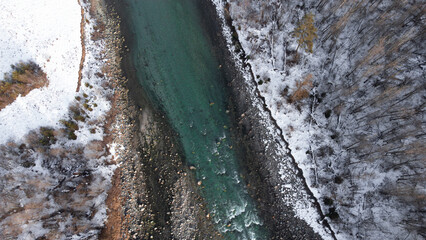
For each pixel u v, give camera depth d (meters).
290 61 23.83
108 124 23.67
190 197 22.16
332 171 21.55
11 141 21.03
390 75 21.53
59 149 21.77
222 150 23.08
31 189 20.45
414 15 21.92
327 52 23.41
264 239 21.27
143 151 23.22
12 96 22.17
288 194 21.81
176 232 21.50
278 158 22.47
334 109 22.48
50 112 22.38
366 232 20.08
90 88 23.98
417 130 20.03
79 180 21.66
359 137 21.53
